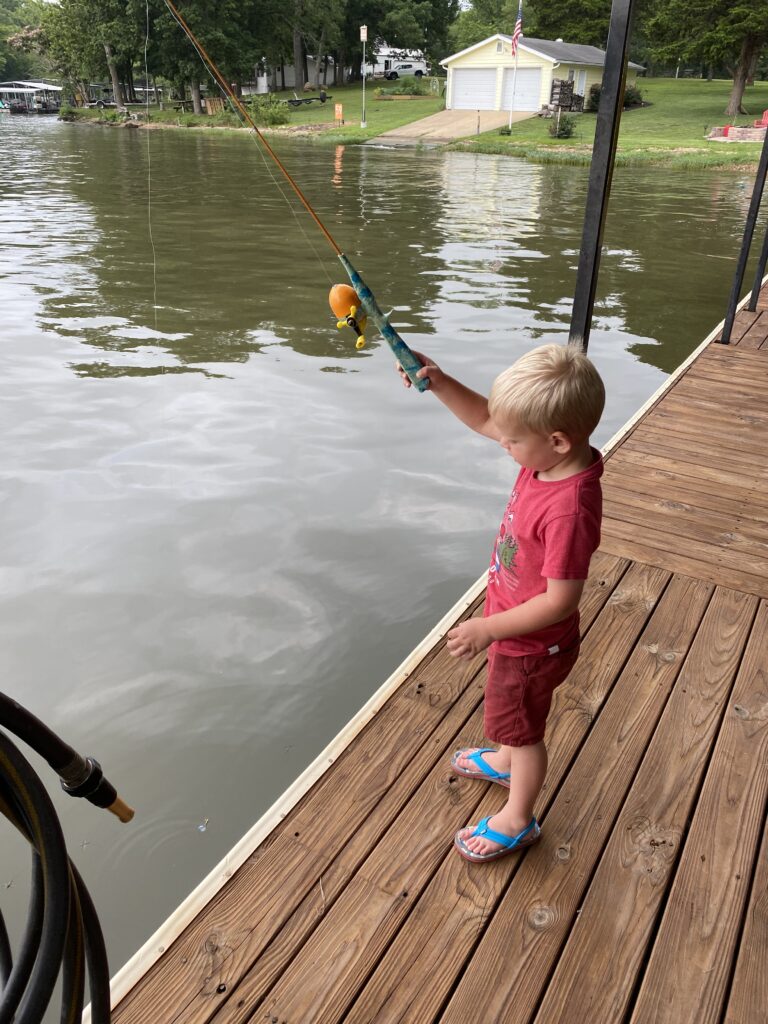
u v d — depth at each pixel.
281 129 39.50
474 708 2.25
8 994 0.69
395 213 15.05
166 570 3.47
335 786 2.00
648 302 8.55
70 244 11.65
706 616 2.67
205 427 5.02
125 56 39.09
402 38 56.12
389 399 5.55
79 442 4.79
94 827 2.29
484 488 4.24
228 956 1.59
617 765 2.09
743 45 35.97
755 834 1.90
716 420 4.35
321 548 3.63
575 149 28.86
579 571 1.48
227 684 2.79
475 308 8.10
